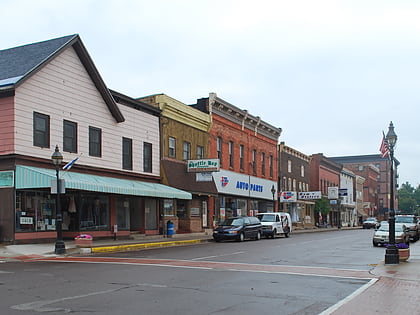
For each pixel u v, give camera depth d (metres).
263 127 47.31
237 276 13.12
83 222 24.58
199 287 11.18
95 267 14.94
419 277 13.04
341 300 9.77
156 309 8.73
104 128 26.33
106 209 26.39
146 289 10.80
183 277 12.78
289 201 48.91
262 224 34.47
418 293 10.57
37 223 22.09
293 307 9.09
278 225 35.38
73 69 24.31
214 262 16.62
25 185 20.45
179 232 33.06
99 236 25.55
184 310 8.68
